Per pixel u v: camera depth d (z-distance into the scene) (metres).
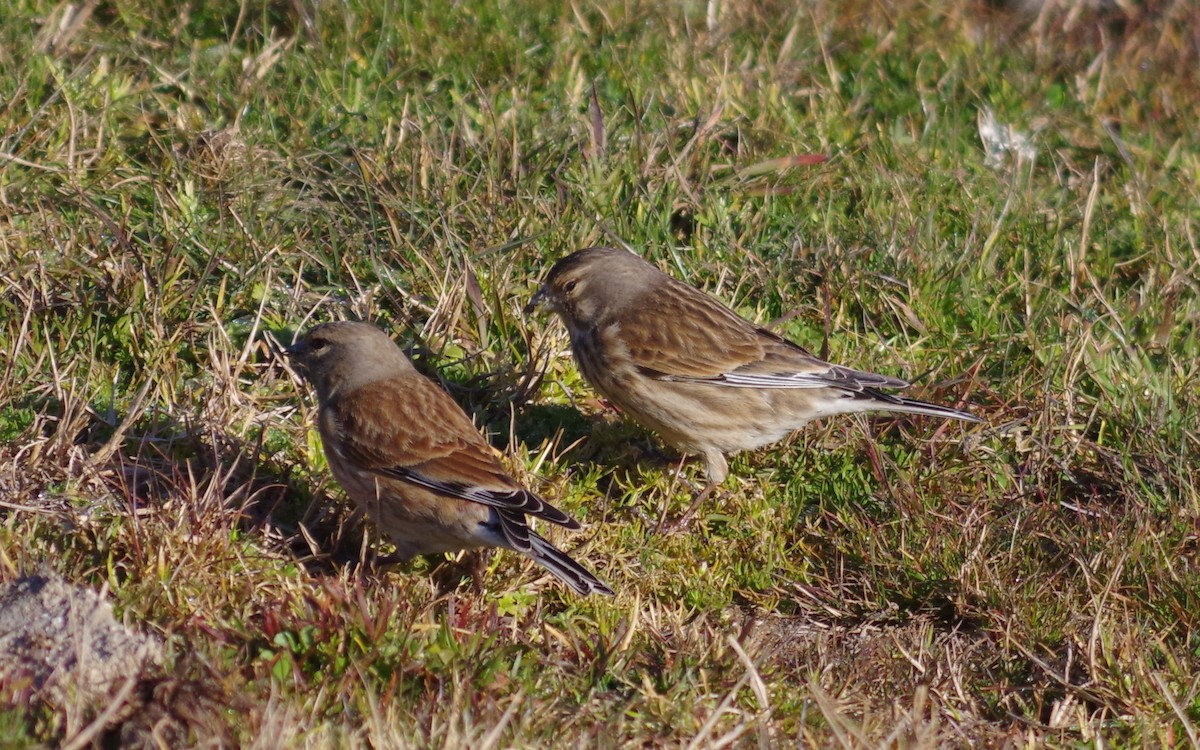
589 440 10.91
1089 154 14.98
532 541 8.74
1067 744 8.53
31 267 10.62
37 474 9.16
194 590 8.32
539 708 7.67
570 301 10.95
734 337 10.65
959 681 8.97
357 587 8.15
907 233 12.77
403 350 11.12
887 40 16.02
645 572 9.79
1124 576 9.86
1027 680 9.25
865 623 9.84
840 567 10.04
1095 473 10.95
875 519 10.50
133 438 9.65
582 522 10.12
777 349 10.73
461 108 13.15
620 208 12.51
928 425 11.09
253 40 14.13
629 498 10.42
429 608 8.45
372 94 13.53
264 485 9.68
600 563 9.77
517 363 11.40
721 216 12.65
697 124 13.39
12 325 10.41
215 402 10.09
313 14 14.26
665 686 8.23
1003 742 8.41
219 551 8.61
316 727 7.13
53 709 6.96
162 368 10.28
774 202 13.09
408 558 9.31
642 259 11.22
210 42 13.97
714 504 10.56
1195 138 15.57
